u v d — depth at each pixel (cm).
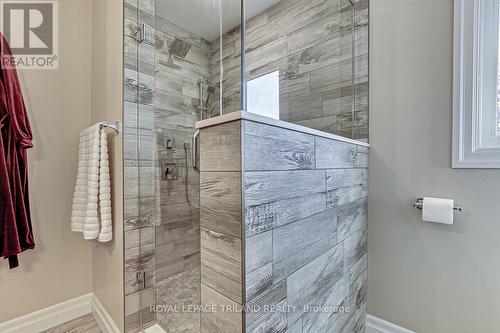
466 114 121
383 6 150
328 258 107
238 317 66
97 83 171
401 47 143
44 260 161
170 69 159
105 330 154
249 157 67
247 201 66
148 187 150
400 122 143
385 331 147
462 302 124
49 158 163
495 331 116
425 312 135
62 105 168
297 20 152
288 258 82
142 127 147
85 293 177
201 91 143
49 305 162
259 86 127
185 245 137
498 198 114
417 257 138
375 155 152
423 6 135
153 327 146
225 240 70
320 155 101
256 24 128
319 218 100
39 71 159
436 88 131
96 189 142
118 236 143
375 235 152
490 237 116
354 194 135
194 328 129
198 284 129
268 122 73
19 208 140
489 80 120
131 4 143
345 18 162
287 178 82
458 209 123
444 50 128
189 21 152
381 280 150
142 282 146
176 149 152
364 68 158
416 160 137
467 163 121
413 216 139
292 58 149
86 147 152
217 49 134
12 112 139
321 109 156
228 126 68
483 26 120
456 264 126
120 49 142
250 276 67
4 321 146
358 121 160
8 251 133
